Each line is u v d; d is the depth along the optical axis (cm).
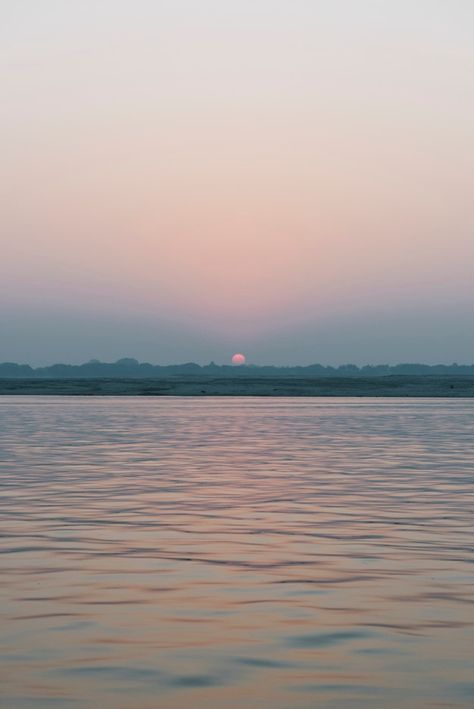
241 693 984
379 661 1098
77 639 1188
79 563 1688
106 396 14162
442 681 1022
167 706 944
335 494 2689
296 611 1338
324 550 1817
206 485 2902
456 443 4656
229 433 5419
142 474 3222
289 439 4934
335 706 943
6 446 4422
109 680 1026
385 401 11644
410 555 1766
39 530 2059
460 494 2695
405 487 2858
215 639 1191
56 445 4494
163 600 1404
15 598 1414
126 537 1966
